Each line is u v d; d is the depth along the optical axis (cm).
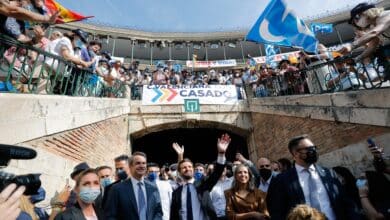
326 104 618
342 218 300
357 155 527
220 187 526
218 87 1171
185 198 411
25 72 459
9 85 394
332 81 603
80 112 614
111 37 2858
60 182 503
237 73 1583
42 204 432
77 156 598
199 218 394
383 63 446
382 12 425
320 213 255
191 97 1142
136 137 1116
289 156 822
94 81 763
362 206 387
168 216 462
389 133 450
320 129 659
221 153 426
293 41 709
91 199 295
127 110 1072
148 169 519
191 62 2844
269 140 971
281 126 878
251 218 385
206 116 1124
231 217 408
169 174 745
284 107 838
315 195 310
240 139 1436
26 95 410
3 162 143
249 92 1169
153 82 1308
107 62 882
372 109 478
